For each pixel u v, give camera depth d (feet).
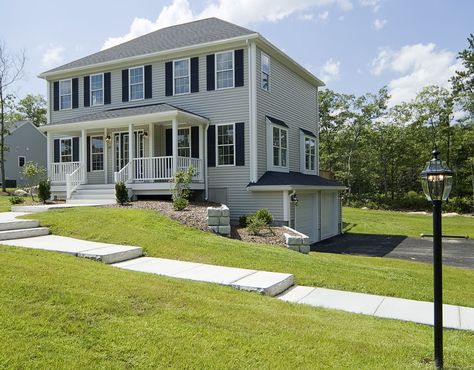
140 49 60.70
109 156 61.36
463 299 21.62
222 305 15.96
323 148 127.54
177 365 11.10
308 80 69.67
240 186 51.65
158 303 15.31
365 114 120.98
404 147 117.19
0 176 117.60
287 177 51.93
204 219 37.24
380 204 119.14
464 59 105.60
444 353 13.50
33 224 31.01
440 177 13.33
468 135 99.09
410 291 22.34
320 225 59.77
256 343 12.84
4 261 18.42
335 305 19.13
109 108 60.80
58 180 57.16
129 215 35.63
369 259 37.68
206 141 53.72
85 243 27.14
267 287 19.49
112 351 11.44
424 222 82.23
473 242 57.62
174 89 55.93
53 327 12.30
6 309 12.95
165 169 50.24
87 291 15.40
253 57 50.98
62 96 65.10
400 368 11.95
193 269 23.24
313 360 12.04
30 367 10.16
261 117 52.70
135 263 24.23
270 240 37.11
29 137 128.67
